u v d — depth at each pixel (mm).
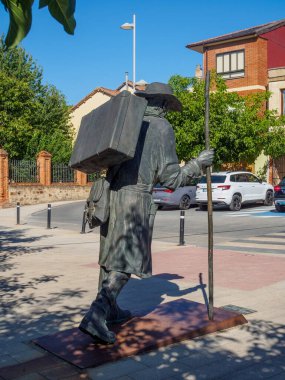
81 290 6871
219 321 4844
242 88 30906
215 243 12109
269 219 17797
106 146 3848
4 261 9578
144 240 4207
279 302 6039
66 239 13320
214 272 8164
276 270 8242
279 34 33062
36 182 30125
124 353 4062
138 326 4699
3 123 34906
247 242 12094
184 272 8219
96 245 12141
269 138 27094
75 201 31484
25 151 35375
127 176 4199
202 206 23078
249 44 30594
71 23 1669
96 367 3883
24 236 14031
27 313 5645
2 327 5102
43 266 8953
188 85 27047
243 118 25750
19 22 1689
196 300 6168
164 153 4270
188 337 4527
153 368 3867
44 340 4438
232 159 26719
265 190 24031
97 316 4109
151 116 4445
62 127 45344
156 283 7297
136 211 4172
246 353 4211
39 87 43594
